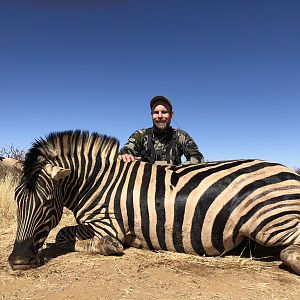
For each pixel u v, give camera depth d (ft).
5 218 9.76
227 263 5.96
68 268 5.64
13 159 6.88
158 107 8.84
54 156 6.59
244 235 6.02
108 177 6.65
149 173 6.57
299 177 6.14
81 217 6.61
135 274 5.37
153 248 6.45
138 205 6.31
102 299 4.60
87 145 6.86
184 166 6.64
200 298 4.66
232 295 4.79
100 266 5.68
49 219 6.03
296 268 5.39
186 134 9.09
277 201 5.82
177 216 6.14
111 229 6.32
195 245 6.17
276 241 5.76
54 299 4.64
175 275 5.35
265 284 5.15
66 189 6.66
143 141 9.01
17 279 5.30
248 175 6.08
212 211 6.00
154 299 4.61
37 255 5.94
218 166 6.38
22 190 5.96
